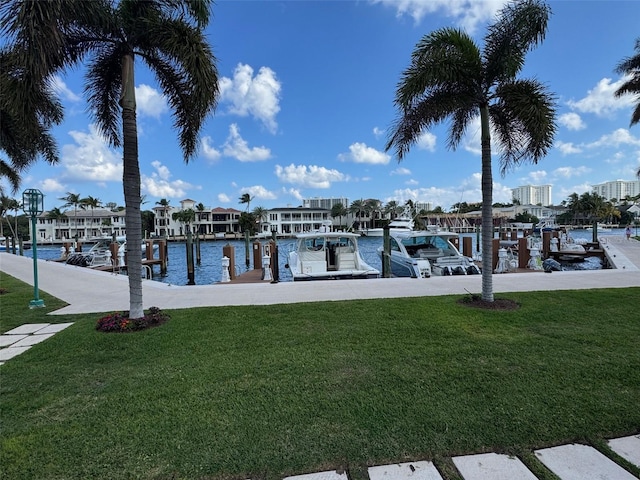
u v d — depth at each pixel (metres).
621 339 4.89
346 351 4.60
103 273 13.99
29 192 7.85
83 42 5.86
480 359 4.27
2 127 12.12
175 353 4.63
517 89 6.62
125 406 3.29
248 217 79.06
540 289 8.52
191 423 3.00
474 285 9.39
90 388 3.68
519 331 5.33
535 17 6.24
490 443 2.70
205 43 5.93
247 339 5.14
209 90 6.01
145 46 6.14
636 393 3.41
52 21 4.46
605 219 83.75
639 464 2.46
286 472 2.43
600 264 19.75
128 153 5.94
